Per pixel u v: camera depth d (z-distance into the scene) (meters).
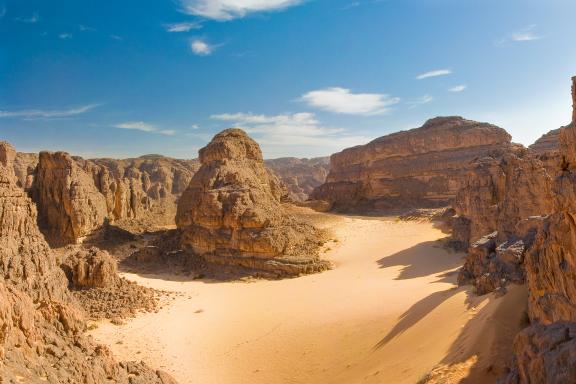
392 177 106.38
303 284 49.59
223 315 39.03
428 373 19.16
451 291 31.56
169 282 52.97
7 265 27.19
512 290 23.66
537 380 12.55
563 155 16.88
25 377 14.59
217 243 60.28
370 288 42.25
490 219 49.25
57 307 21.66
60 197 63.69
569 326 13.50
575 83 15.89
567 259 17.00
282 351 29.75
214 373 27.45
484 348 18.91
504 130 97.00
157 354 29.86
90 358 19.83
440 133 101.81
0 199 29.33
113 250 64.62
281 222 63.16
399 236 70.81
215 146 72.25
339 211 105.00
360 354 26.52
